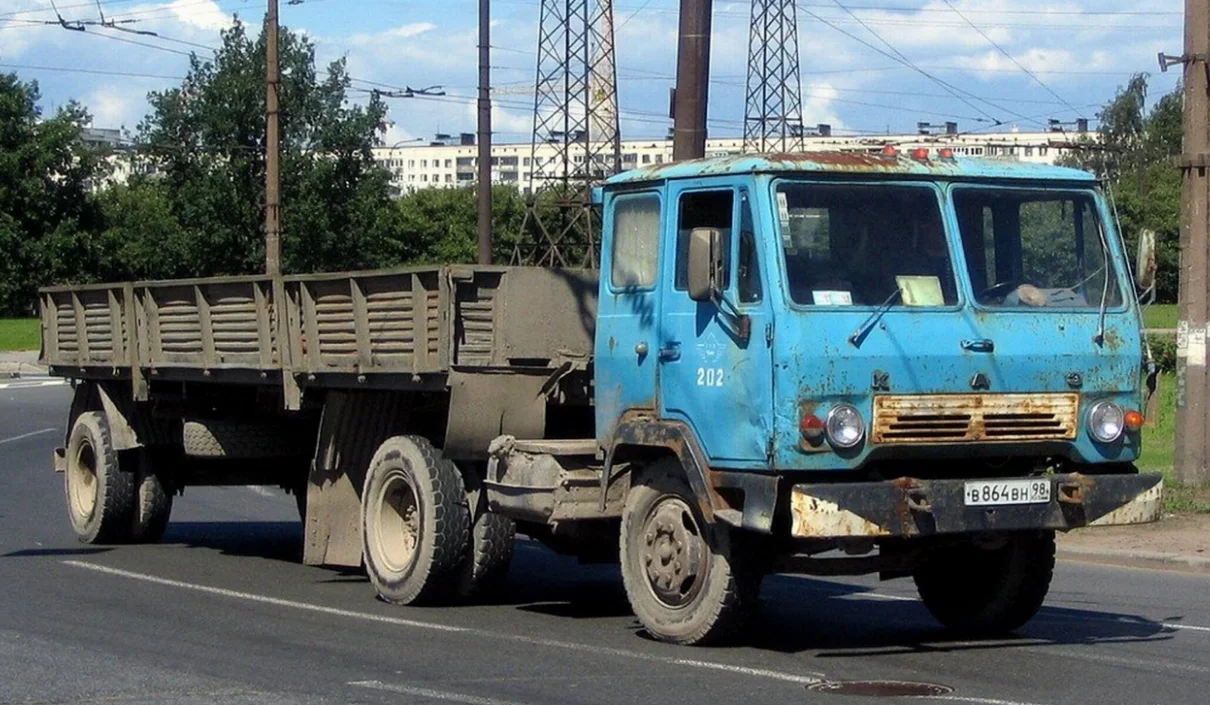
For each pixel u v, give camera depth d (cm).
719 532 860
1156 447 2298
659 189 912
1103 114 9269
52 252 7438
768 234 827
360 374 1085
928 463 854
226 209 5950
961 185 866
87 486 1484
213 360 1270
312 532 1179
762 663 845
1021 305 858
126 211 7969
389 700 748
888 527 805
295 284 1159
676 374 883
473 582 1055
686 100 1413
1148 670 837
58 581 1188
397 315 1047
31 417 3294
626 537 923
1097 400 867
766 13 3788
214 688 777
